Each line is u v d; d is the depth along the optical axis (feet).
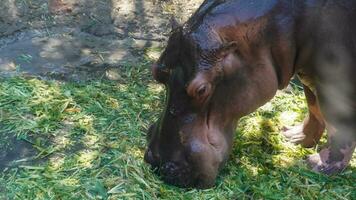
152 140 7.40
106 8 11.69
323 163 7.95
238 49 6.86
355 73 7.28
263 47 7.01
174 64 6.80
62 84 9.55
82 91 9.39
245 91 6.99
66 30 11.08
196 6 11.99
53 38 10.83
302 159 8.21
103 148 8.12
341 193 7.62
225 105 6.98
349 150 7.88
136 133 8.46
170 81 6.86
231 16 6.89
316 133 8.43
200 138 6.98
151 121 8.81
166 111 7.04
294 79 10.18
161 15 11.68
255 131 8.68
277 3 7.04
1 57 10.16
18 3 11.54
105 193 7.25
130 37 11.08
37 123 8.53
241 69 6.89
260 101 7.15
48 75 9.78
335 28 7.10
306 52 7.27
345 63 7.23
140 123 8.71
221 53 6.69
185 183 7.20
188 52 6.70
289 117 9.09
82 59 10.29
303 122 8.56
